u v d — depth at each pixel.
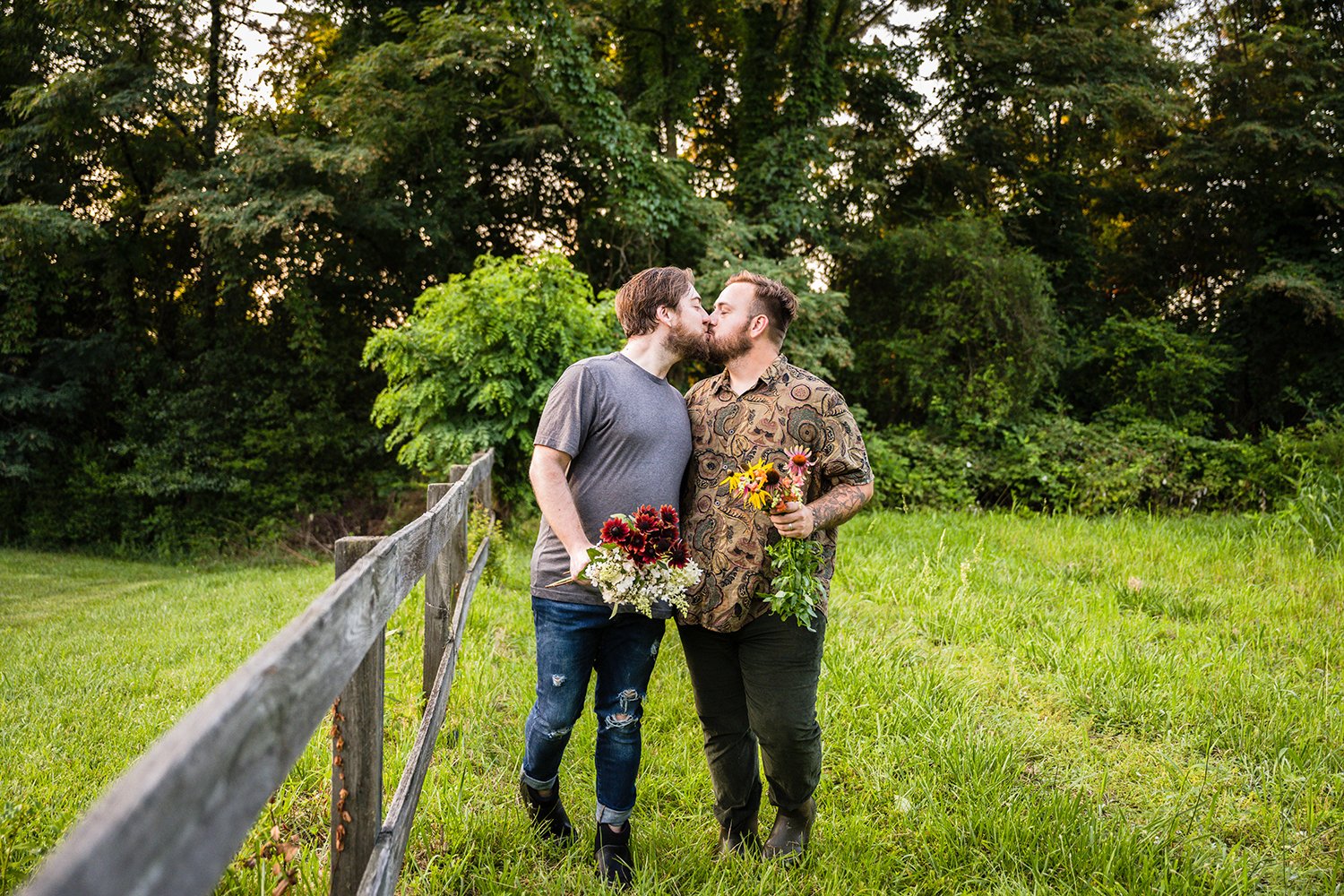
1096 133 16.38
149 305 14.73
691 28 14.87
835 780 3.07
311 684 1.14
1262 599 5.59
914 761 3.13
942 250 13.34
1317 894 2.43
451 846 2.43
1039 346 12.87
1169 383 13.56
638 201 12.37
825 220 14.43
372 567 1.59
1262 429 13.73
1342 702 3.76
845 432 2.42
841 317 12.52
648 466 2.34
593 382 2.34
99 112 11.81
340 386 14.31
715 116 16.38
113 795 0.67
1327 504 7.79
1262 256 14.99
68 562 11.95
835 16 14.52
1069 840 2.57
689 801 2.88
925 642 4.69
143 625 6.14
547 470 2.27
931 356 13.13
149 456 13.06
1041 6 16.06
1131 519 9.39
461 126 14.03
